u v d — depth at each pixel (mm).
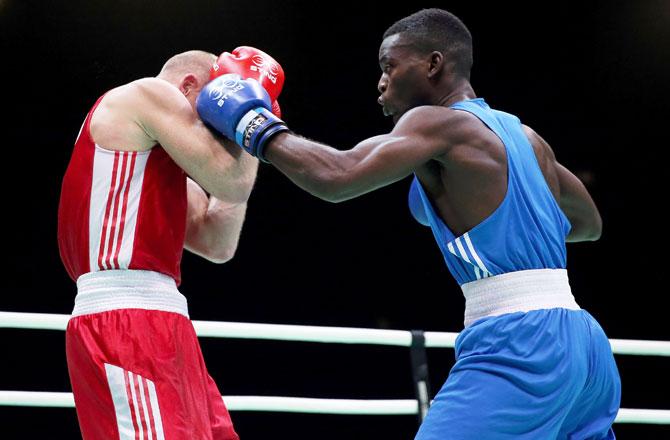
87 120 2393
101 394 2186
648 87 7883
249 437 8234
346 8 7570
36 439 7434
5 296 7562
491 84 8016
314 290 8359
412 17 2602
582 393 2307
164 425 2152
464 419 2201
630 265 8195
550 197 2434
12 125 7492
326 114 7883
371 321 8336
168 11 7324
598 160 8156
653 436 7691
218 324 3430
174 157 2324
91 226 2289
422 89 2549
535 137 2623
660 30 7656
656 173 8133
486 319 2279
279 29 7535
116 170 2305
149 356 2191
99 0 7242
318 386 8328
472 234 2320
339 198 2291
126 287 2254
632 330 8180
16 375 7582
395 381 8383
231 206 2699
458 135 2342
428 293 8383
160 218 2318
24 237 7605
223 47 7484
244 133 2338
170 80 2568
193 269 8203
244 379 8219
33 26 7215
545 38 7832
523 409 2186
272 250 8312
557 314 2271
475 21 7773
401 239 8383
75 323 2258
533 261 2314
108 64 7359
